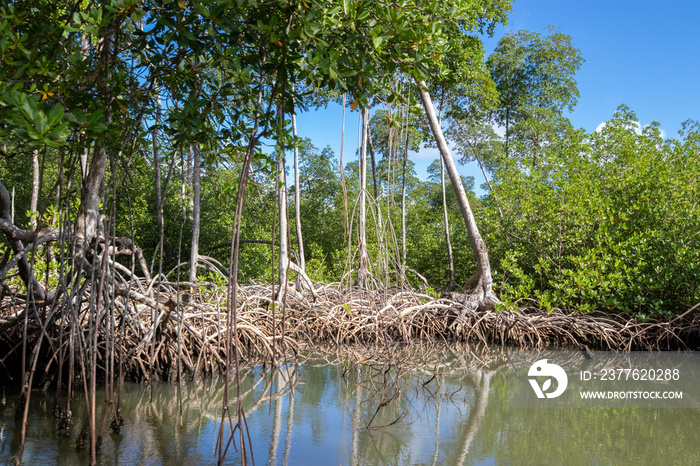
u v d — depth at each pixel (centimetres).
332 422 519
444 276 1952
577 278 1045
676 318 1015
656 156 1285
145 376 663
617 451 460
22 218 1805
